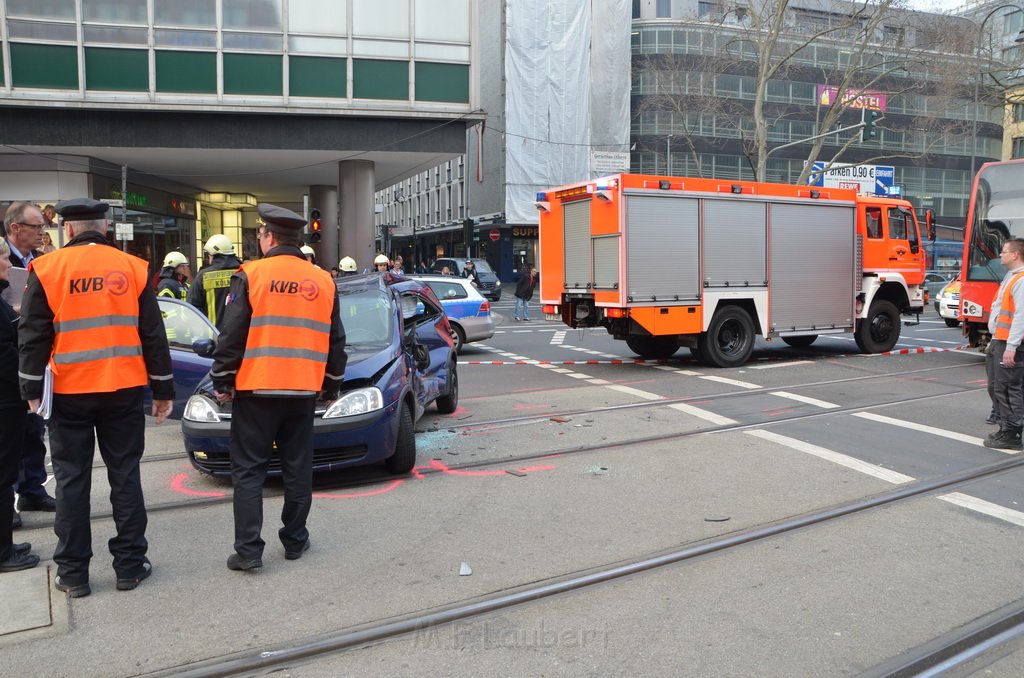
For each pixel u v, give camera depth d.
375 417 6.04
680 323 12.65
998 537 5.04
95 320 4.07
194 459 6.03
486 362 14.44
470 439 7.88
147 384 4.35
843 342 17.73
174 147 20.81
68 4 19.86
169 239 27.70
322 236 29.70
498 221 48.56
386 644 3.64
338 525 5.32
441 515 5.52
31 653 3.55
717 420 8.63
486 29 50.59
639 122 49.66
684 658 3.48
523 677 3.32
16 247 5.32
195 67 20.69
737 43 46.72
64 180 21.27
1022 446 7.34
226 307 4.44
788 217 13.70
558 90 45.28
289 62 21.23
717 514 5.48
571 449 7.39
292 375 4.41
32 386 3.96
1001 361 7.32
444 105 22.41
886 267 15.18
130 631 3.76
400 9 21.88
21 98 19.64
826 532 5.14
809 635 3.70
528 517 5.46
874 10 33.59
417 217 67.25
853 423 8.47
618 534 5.10
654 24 48.91
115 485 4.24
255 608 4.01
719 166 50.88
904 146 55.34
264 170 24.98
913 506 5.69
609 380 11.85
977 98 36.91
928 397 10.08
